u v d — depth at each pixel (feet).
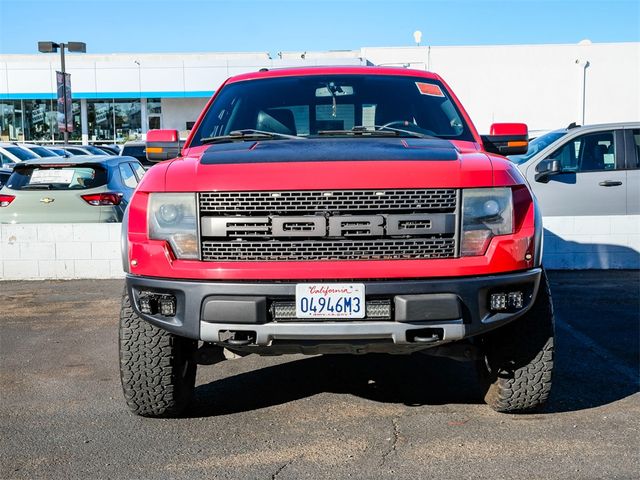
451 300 11.53
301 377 16.70
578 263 30.86
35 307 25.11
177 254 12.05
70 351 19.24
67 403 14.98
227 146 14.17
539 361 12.93
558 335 19.98
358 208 11.75
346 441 12.74
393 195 11.77
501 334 13.03
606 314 22.52
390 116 16.11
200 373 17.11
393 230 11.71
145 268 12.16
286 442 12.74
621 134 33.24
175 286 11.86
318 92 16.70
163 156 16.03
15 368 17.63
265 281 11.65
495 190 12.02
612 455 11.88
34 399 15.25
